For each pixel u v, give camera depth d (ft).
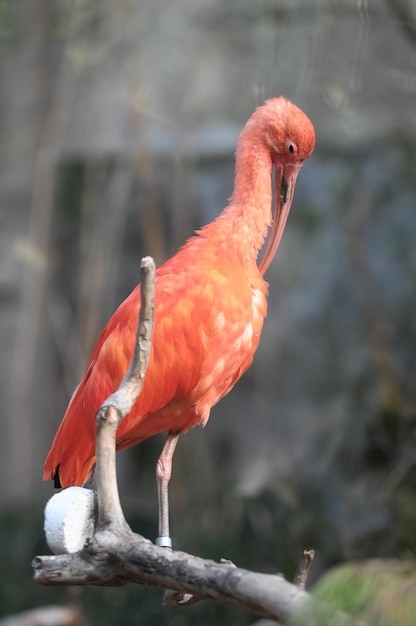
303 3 35.32
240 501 41.55
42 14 46.85
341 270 48.80
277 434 48.42
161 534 20.29
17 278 48.88
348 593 9.89
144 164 48.73
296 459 42.04
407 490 34.19
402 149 41.63
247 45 40.34
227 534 40.73
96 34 44.62
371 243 46.78
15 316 49.16
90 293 50.21
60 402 50.42
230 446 49.73
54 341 50.85
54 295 51.16
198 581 12.00
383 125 39.78
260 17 37.52
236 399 51.08
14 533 41.93
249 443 49.21
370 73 35.68
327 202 46.78
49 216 48.88
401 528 33.60
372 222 45.57
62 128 49.01
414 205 44.62
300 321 50.01
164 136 52.37
